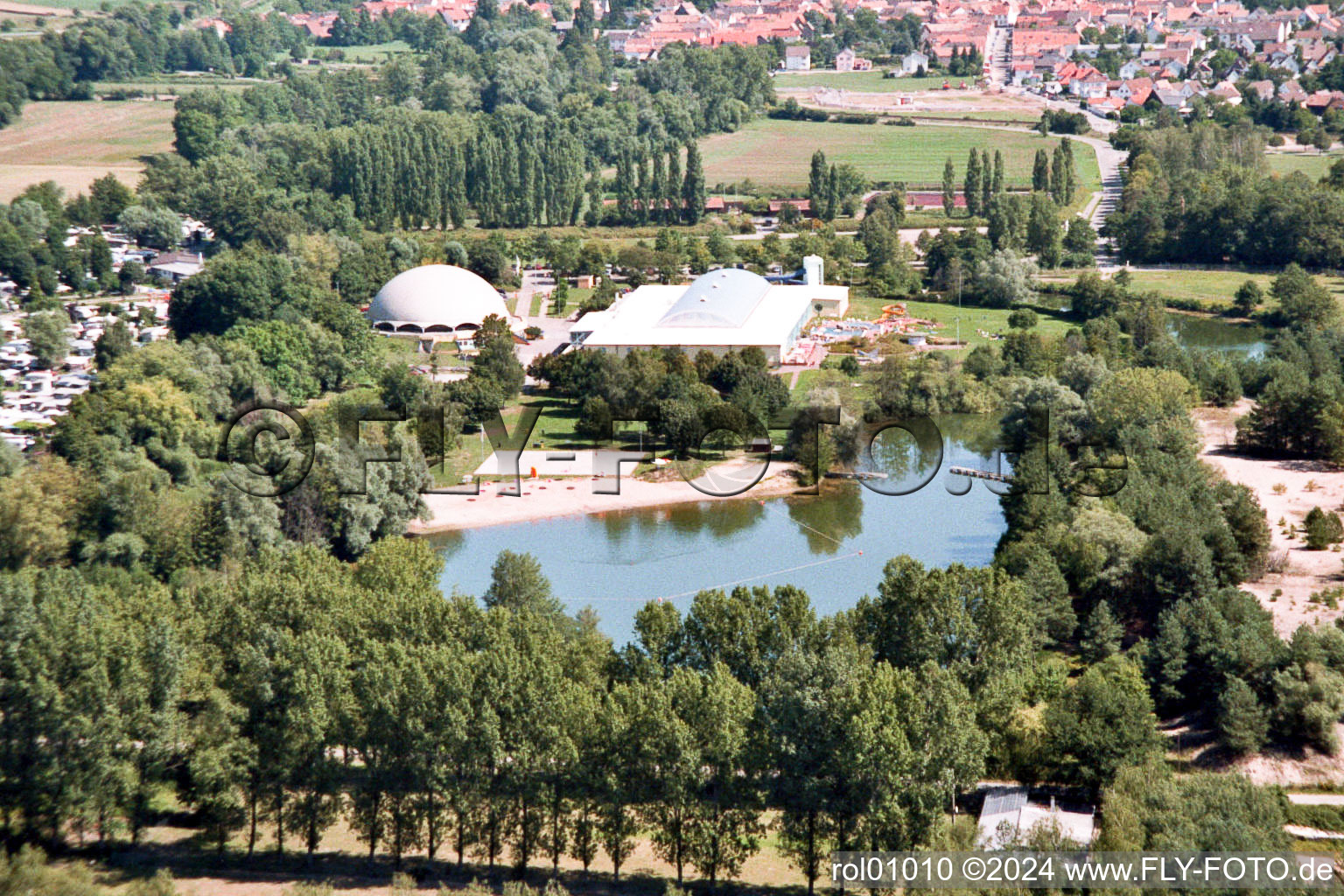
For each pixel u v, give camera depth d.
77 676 191.38
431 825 187.38
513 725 185.50
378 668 191.88
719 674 193.25
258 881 181.38
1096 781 199.00
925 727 182.00
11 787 188.75
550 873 186.50
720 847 180.12
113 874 182.25
